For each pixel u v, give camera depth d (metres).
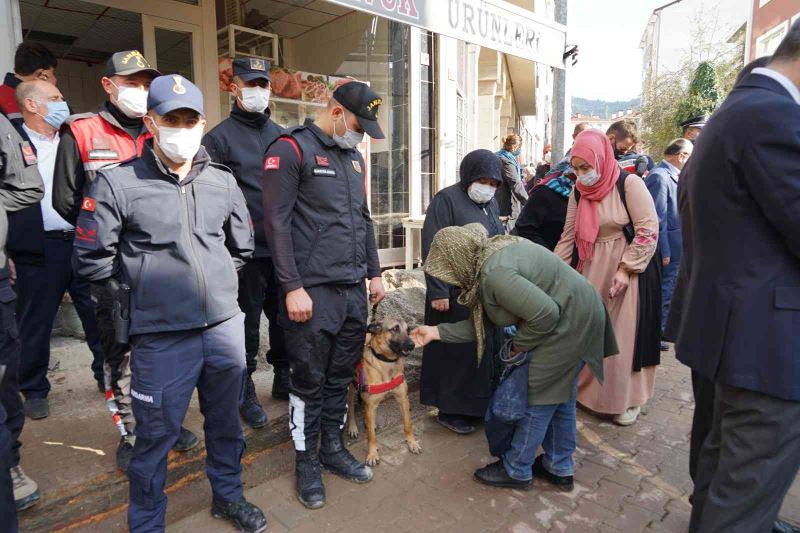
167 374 1.94
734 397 1.74
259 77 2.76
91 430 2.68
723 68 18.59
